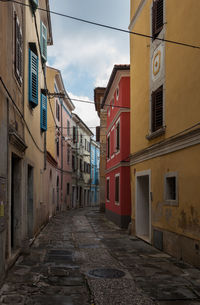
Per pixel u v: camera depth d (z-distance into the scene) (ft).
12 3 23.56
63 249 32.96
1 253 19.31
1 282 19.44
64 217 77.46
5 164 20.49
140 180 43.83
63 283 20.53
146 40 39.04
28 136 33.09
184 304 16.96
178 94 28.89
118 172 58.44
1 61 19.57
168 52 31.58
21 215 28.40
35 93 35.86
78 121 122.52
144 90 39.99
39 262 26.37
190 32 26.50
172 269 24.48
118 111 58.29
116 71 55.72
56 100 84.48
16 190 28.17
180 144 28.19
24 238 29.68
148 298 17.81
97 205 160.97
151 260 27.94
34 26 37.93
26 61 31.86
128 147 55.57
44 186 54.13
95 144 169.07
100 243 37.78
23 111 29.66
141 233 43.21
